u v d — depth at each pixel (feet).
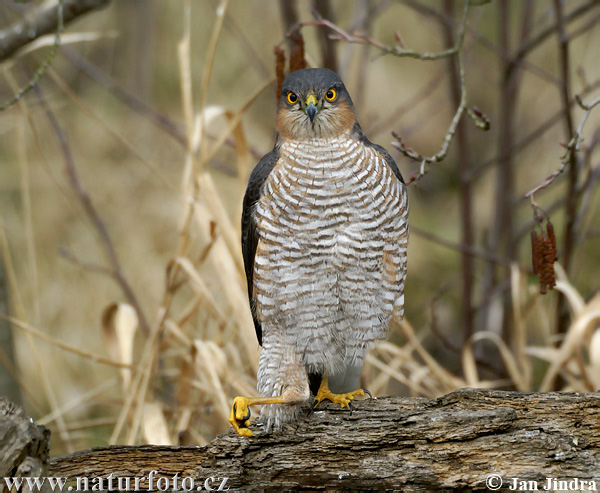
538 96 52.70
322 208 23.38
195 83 56.65
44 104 38.01
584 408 21.18
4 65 35.12
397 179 24.44
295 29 27.17
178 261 29.35
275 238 23.63
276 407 22.58
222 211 28.89
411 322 50.37
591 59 50.75
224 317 30.19
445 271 52.19
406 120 55.21
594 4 34.50
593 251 48.80
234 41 56.44
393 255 24.16
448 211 55.42
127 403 28.27
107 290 47.29
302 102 23.85
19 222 49.16
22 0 28.89
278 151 24.89
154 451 21.57
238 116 29.63
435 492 20.97
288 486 21.48
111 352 32.27
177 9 59.00
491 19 54.80
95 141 53.47
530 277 45.80
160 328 29.48
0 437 18.61
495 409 21.30
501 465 20.92
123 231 49.90
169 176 52.85
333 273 23.67
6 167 51.08
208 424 31.40
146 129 54.85
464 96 22.25
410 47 56.54
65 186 50.47
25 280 46.85
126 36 59.11
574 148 21.85
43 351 44.09
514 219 43.70
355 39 26.18
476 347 39.86
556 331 34.91
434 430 21.18
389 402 22.13
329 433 21.61
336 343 24.63
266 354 24.25
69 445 31.48
